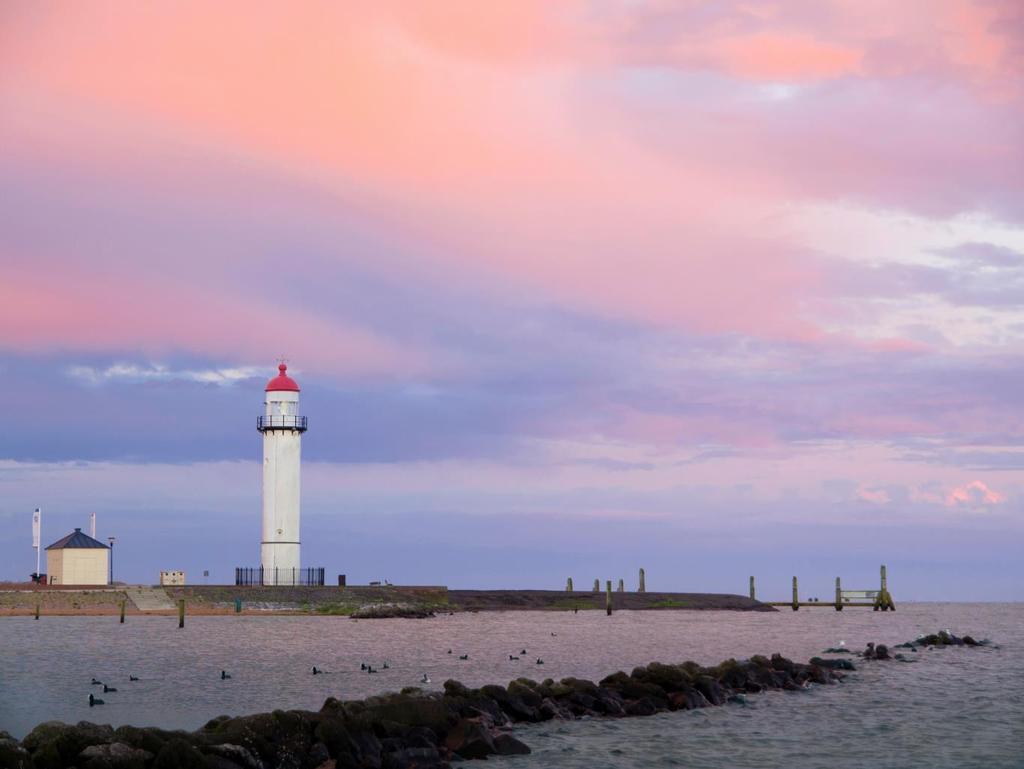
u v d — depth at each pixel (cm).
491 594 13338
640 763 2802
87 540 11425
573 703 3566
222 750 2441
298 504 10981
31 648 6612
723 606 14488
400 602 11825
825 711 3684
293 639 7475
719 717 3531
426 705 3003
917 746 3036
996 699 4019
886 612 16512
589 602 13838
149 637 7612
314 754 2605
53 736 2345
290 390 10869
